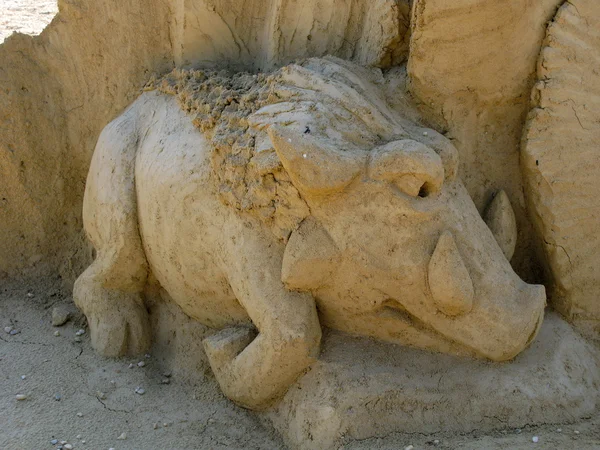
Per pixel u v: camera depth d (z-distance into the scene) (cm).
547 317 295
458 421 259
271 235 272
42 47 380
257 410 285
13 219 382
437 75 281
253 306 271
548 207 284
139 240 321
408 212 254
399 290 260
